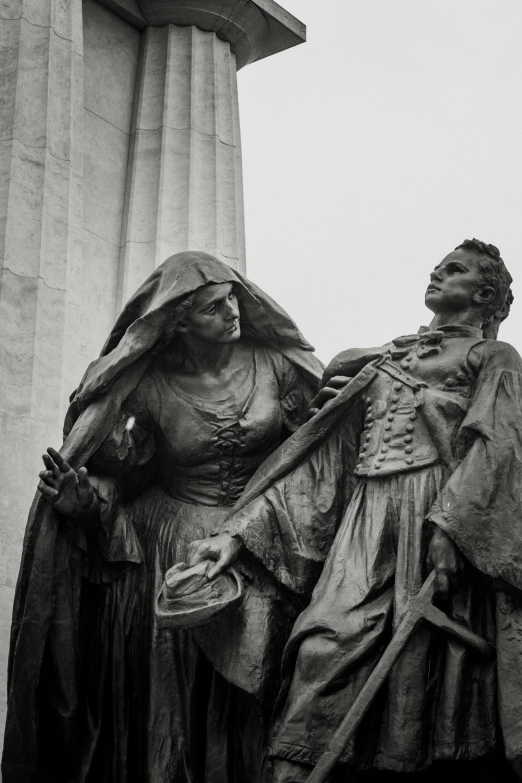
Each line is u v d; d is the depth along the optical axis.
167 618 7.65
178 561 8.26
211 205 10.77
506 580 7.38
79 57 10.53
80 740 8.18
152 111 10.98
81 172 10.26
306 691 7.46
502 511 7.46
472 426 7.66
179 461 8.43
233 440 8.39
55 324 9.73
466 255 8.20
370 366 8.12
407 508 7.74
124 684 8.23
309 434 8.12
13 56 10.27
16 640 8.09
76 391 8.48
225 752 8.07
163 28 11.25
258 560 7.93
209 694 8.14
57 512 8.12
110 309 10.43
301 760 7.38
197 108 11.02
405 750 7.31
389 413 7.96
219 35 11.34
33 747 8.05
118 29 11.12
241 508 8.05
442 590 7.46
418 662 7.39
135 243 10.57
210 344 8.43
